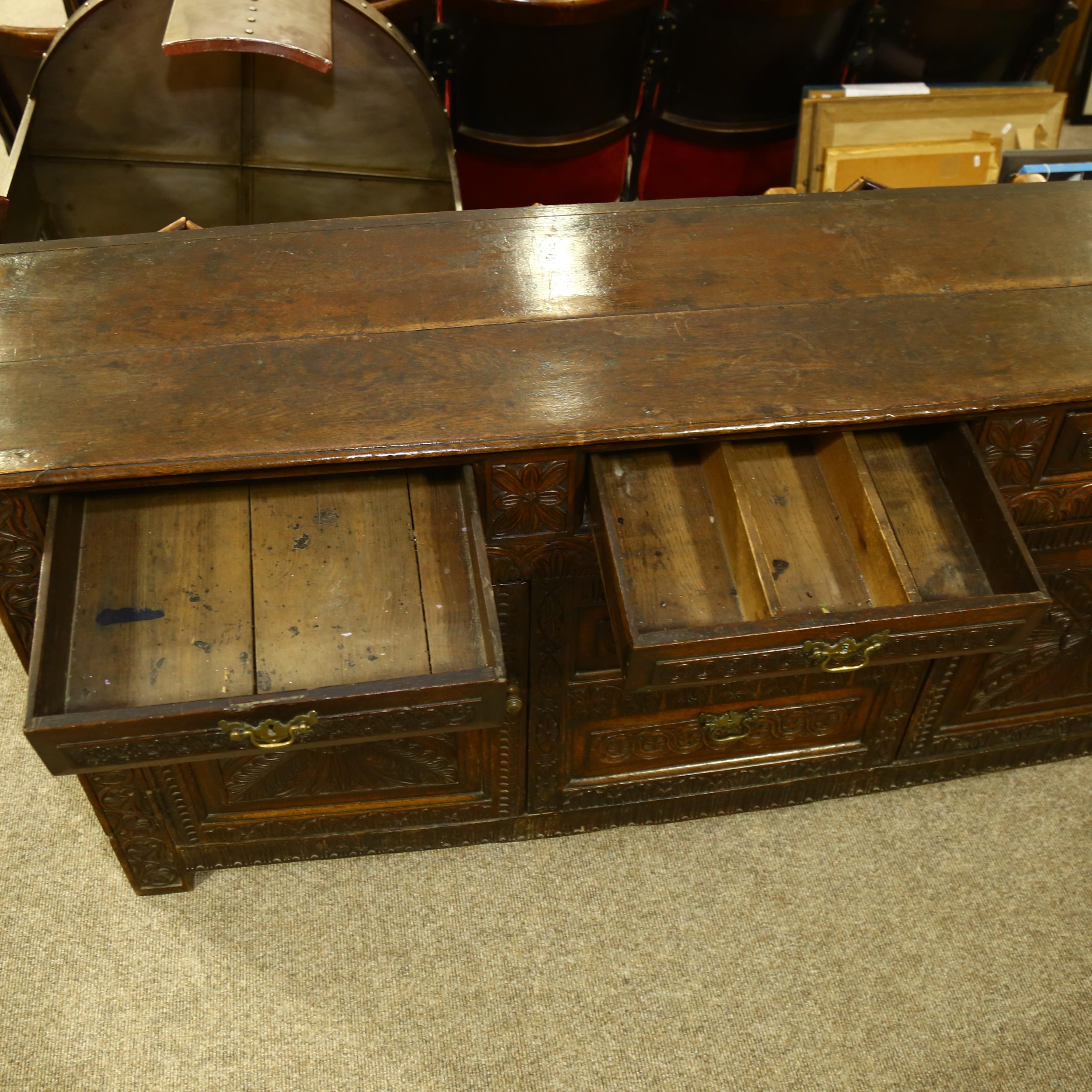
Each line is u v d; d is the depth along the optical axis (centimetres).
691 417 141
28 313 152
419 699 124
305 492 146
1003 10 267
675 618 142
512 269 163
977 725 196
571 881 192
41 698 119
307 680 132
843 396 144
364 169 218
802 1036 172
